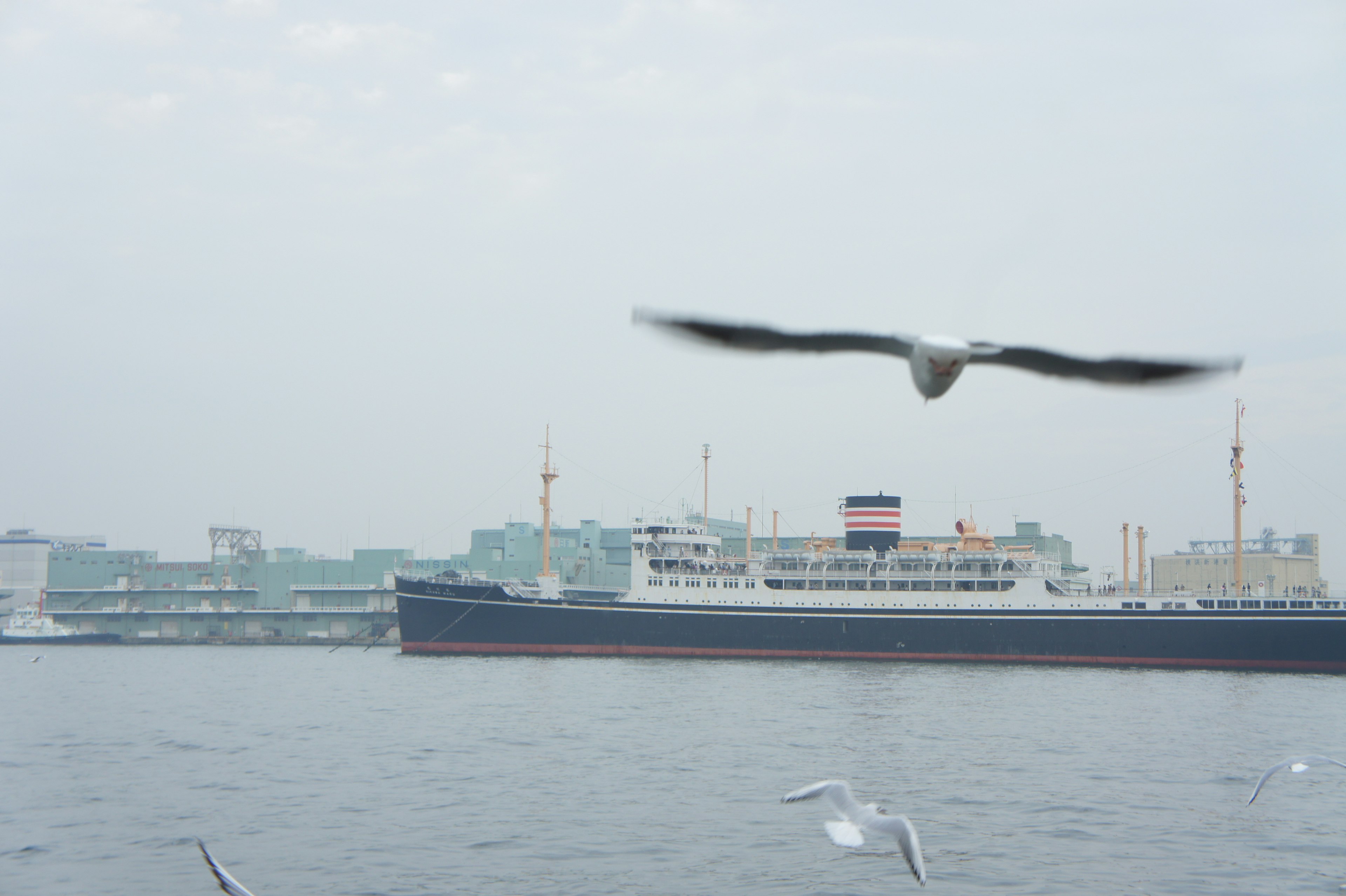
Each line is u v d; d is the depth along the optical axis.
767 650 126.00
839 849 37.41
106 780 50.25
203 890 33.47
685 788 47.53
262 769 52.84
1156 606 116.50
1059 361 5.72
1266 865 35.62
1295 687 93.94
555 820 41.66
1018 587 121.50
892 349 5.46
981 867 35.41
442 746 59.56
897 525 132.25
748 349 5.20
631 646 128.50
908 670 113.00
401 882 34.06
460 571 190.12
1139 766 52.62
